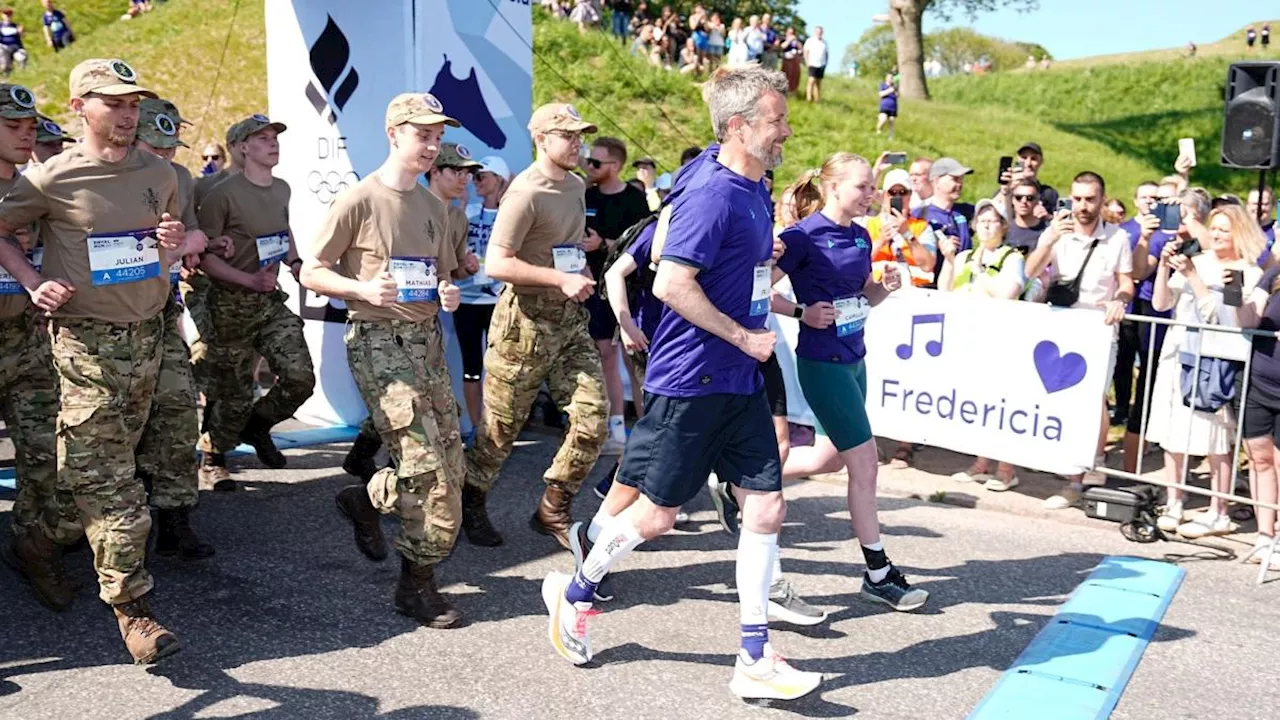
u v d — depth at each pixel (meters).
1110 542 5.48
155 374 4.11
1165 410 5.63
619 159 6.56
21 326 4.22
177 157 16.23
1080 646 4.12
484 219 6.71
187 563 4.85
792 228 4.41
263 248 5.73
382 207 4.15
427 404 4.16
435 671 3.85
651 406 3.62
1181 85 31.66
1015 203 6.56
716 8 31.44
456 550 5.12
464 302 6.72
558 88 18.44
